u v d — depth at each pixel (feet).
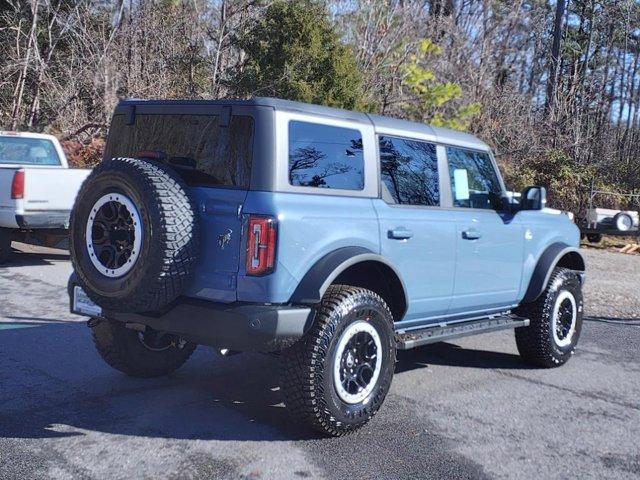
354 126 16.37
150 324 14.99
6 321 24.58
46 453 13.79
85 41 60.95
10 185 33.73
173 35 63.52
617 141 99.60
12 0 67.56
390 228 16.55
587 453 15.33
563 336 22.77
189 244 14.01
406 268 17.11
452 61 71.61
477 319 20.58
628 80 123.54
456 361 22.94
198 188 14.70
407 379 20.48
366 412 15.46
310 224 14.67
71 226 14.78
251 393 18.15
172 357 19.01
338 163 15.85
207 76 63.62
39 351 21.03
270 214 14.06
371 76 62.23
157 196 13.69
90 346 21.79
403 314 17.35
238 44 60.90
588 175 76.18
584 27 128.57
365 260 15.46
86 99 61.16
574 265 24.20
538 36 98.84
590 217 65.87
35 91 62.34
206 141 15.20
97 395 17.40
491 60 77.82
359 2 65.87
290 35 56.80
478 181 20.42
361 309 15.14
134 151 16.69
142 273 13.69
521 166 75.31
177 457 13.88
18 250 41.39
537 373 21.89
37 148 40.73
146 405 16.83
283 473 13.39
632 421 17.62
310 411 14.56
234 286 14.15
